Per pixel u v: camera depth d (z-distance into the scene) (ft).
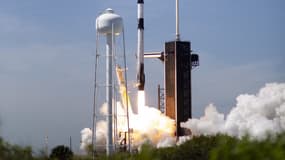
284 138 47.57
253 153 45.83
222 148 48.32
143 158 57.98
